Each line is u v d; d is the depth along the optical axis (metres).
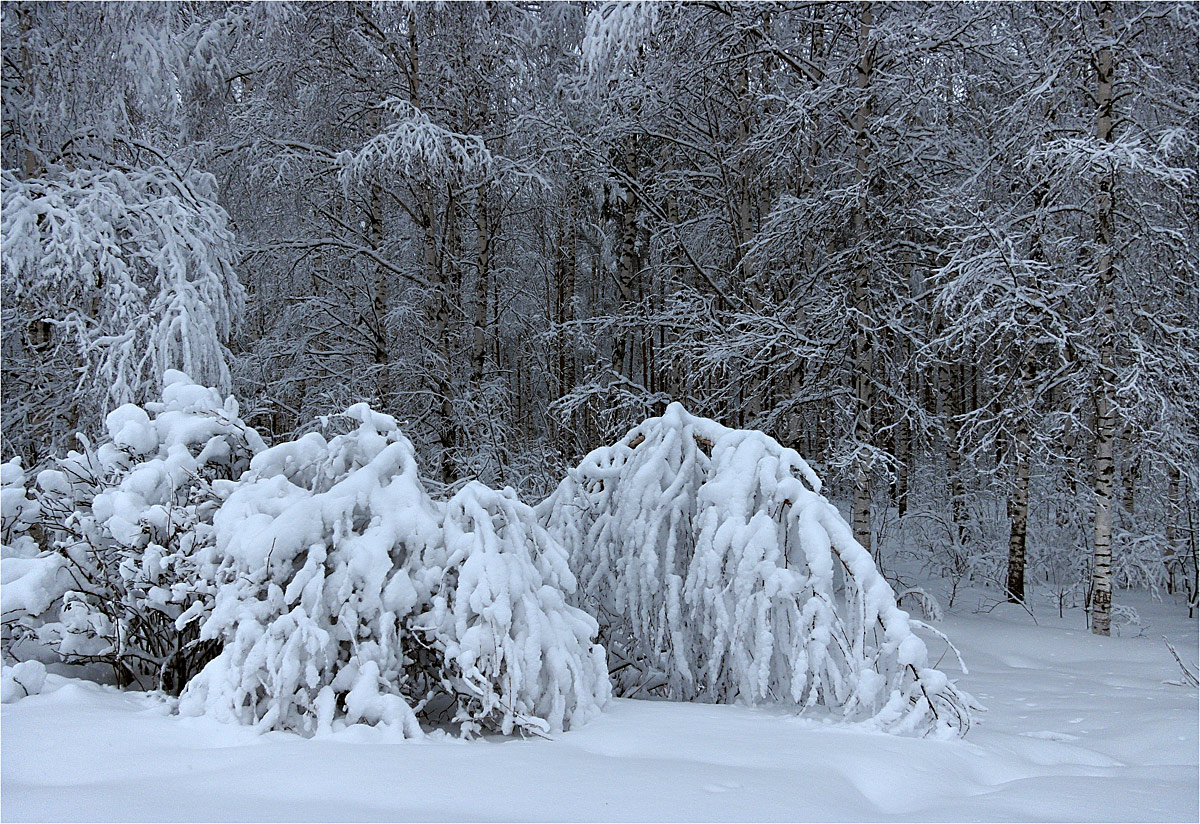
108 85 7.01
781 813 1.95
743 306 10.92
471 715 2.95
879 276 9.88
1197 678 5.52
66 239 6.34
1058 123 9.32
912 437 13.00
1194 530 10.45
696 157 12.95
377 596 2.92
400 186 12.32
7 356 7.78
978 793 2.45
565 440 12.38
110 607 3.47
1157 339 8.80
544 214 14.40
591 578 4.73
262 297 11.91
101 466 4.09
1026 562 12.87
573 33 11.48
